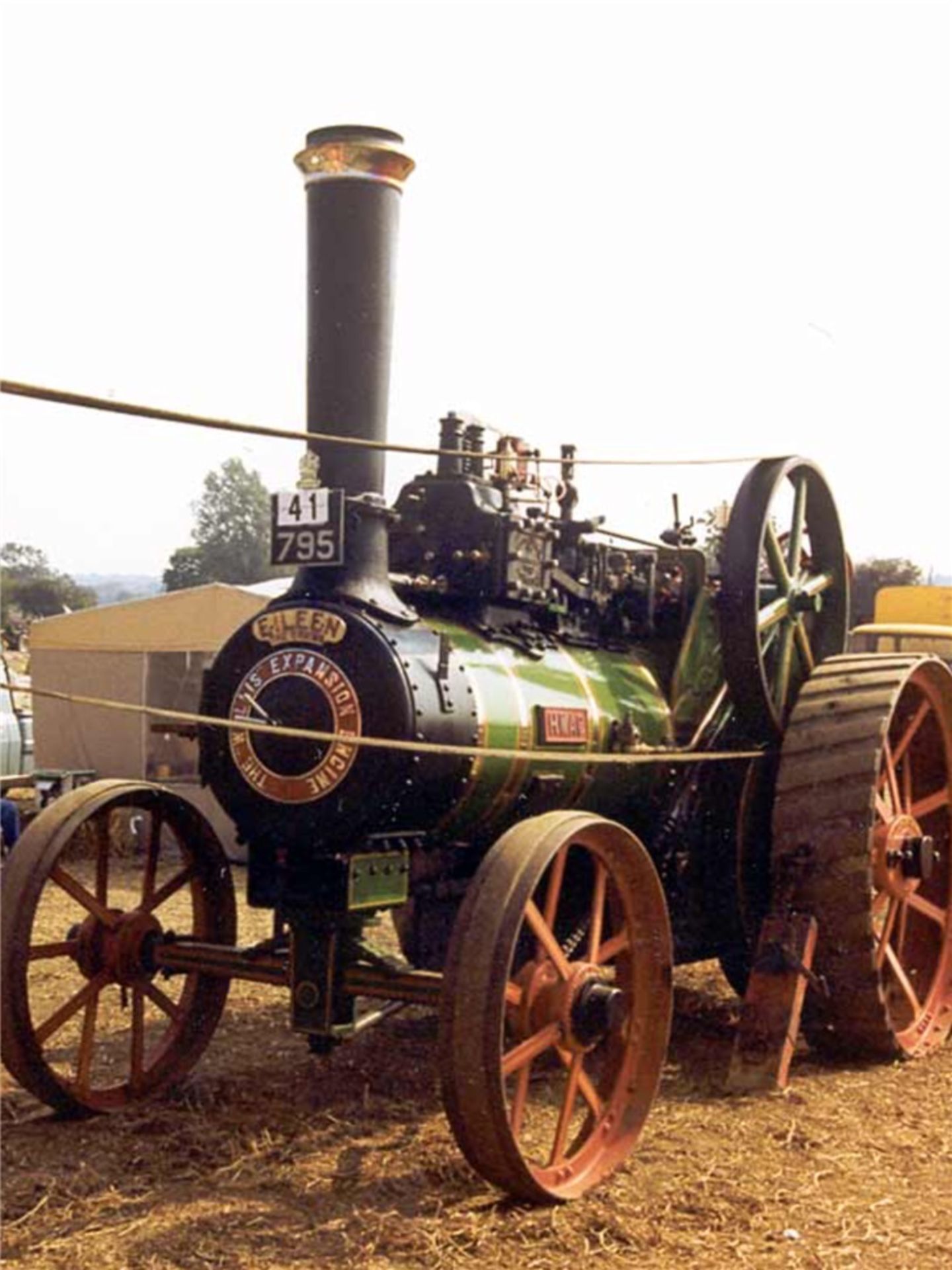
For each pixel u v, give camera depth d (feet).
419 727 15.25
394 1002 17.26
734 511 20.52
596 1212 13.57
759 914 21.15
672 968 15.96
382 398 16.25
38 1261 12.36
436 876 18.10
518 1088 14.34
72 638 47.19
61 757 47.39
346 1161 15.01
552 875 14.88
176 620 45.80
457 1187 14.25
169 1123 16.19
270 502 15.96
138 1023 17.19
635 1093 15.65
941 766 22.52
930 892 22.44
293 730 13.84
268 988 23.65
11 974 15.58
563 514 20.08
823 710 19.92
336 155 15.83
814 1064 19.71
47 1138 15.71
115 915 17.16
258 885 16.14
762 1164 15.20
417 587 17.46
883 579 76.07
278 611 15.94
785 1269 12.38
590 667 19.56
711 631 21.88
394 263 16.26
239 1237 12.92
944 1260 12.62
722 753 20.54
